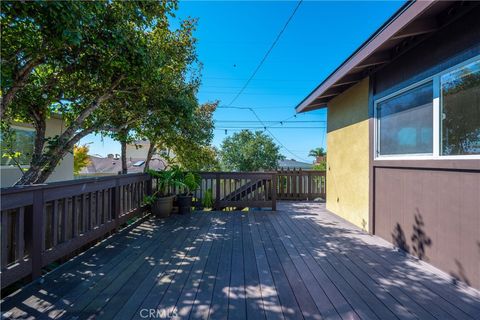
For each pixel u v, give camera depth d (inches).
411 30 98.3
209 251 118.8
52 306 71.3
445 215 96.1
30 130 229.8
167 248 122.6
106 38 107.3
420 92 112.6
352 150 176.2
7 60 95.5
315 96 194.9
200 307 71.7
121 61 118.7
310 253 117.3
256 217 197.2
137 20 120.7
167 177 204.4
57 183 96.0
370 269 99.3
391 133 134.3
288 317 67.2
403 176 121.4
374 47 113.0
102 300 74.9
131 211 169.9
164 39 173.5
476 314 69.2
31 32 92.8
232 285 85.1
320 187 290.2
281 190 290.4
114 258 109.0
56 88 137.2
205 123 278.4
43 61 109.7
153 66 131.9
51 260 93.5
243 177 230.5
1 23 85.4
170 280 88.5
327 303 74.2
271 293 80.0
